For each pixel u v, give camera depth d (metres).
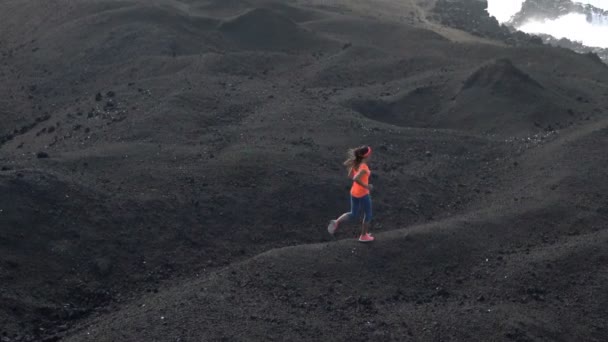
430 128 19.50
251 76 22.80
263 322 9.52
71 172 13.72
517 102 19.73
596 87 22.45
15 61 26.05
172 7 29.73
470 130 19.03
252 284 10.52
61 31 27.78
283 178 14.30
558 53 27.39
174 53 25.06
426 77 22.73
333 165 15.22
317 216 13.58
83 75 23.78
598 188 14.35
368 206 11.66
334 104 19.61
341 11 38.62
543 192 14.31
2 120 20.70
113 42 25.70
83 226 11.98
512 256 11.98
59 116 19.88
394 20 39.72
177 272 11.73
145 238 12.21
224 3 32.56
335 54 26.08
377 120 19.94
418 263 11.63
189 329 9.16
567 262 11.65
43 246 11.34
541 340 9.93
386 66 24.53
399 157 16.44
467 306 10.57
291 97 19.98
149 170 14.17
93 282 11.12
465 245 12.18
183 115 17.45
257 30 28.48
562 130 18.16
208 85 20.36
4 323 9.77
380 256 11.61
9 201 11.74
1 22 31.47
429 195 14.75
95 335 9.19
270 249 12.59
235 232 12.88
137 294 11.08
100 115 18.47
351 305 10.37
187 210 13.06
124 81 22.61
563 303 10.80
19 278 10.64
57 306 10.48
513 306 10.62
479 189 15.27
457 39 36.50
